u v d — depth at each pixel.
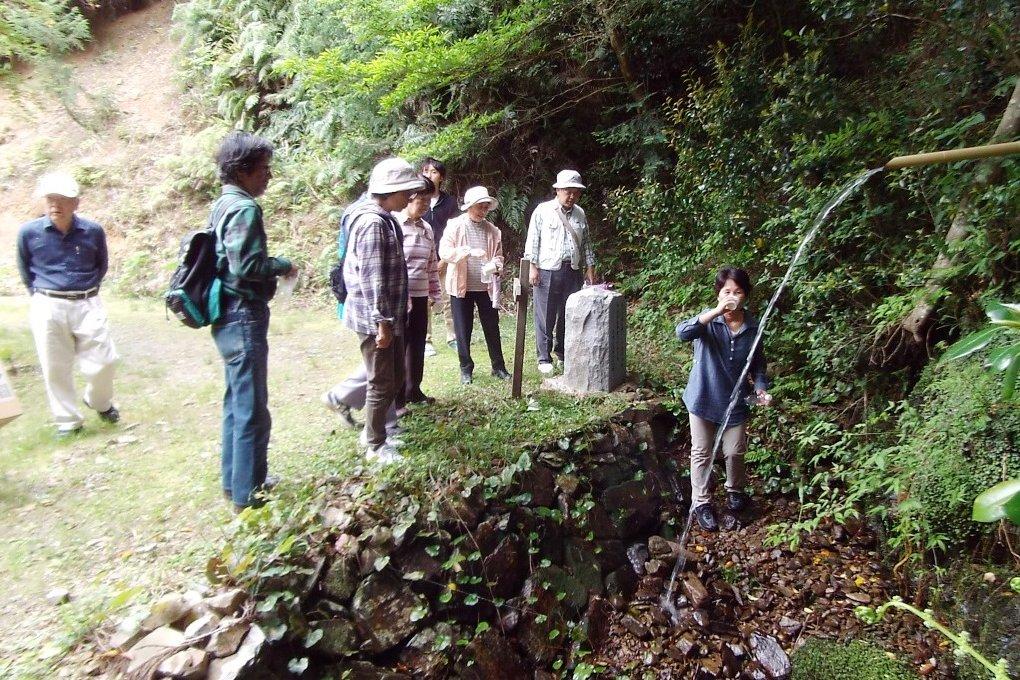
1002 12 4.33
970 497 3.53
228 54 10.10
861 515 4.45
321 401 5.04
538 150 8.45
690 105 6.67
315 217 8.62
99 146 9.78
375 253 3.27
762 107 6.05
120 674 2.40
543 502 3.82
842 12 5.68
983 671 3.27
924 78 4.90
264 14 10.06
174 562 3.05
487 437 3.91
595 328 4.79
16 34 7.27
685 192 6.44
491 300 5.12
